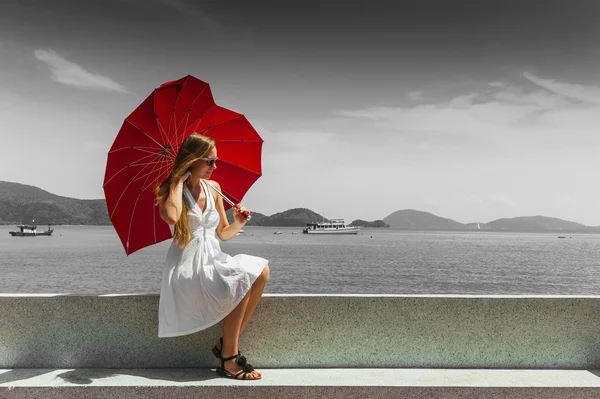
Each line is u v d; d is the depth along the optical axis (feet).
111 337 13.10
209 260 12.03
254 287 12.34
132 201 12.92
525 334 13.24
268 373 12.60
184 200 12.05
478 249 378.94
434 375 12.51
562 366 13.21
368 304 13.24
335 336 13.20
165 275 12.10
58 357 13.02
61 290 111.86
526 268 196.54
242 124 13.83
